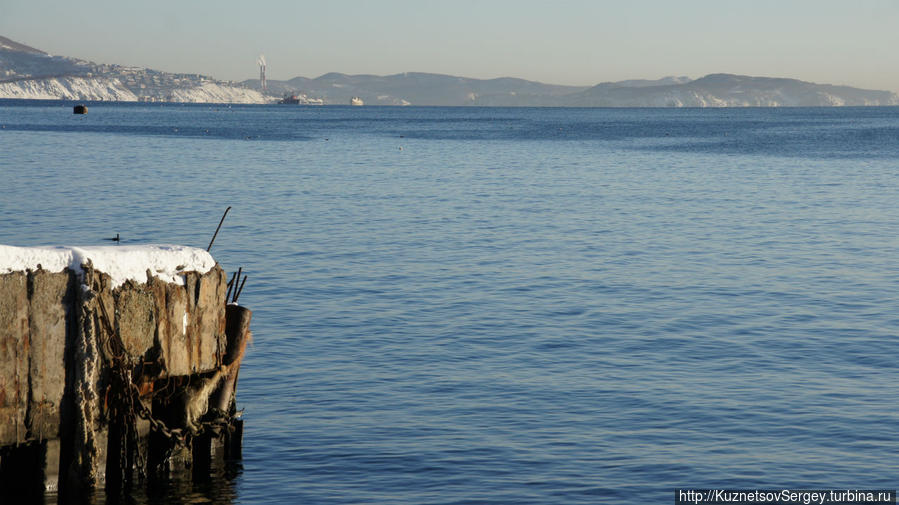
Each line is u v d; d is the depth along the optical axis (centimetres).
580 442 1501
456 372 1880
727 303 2542
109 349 1241
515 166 7531
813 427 1567
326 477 1370
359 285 2731
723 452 1461
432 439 1512
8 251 1157
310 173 6512
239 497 1299
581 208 4691
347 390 1759
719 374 1873
